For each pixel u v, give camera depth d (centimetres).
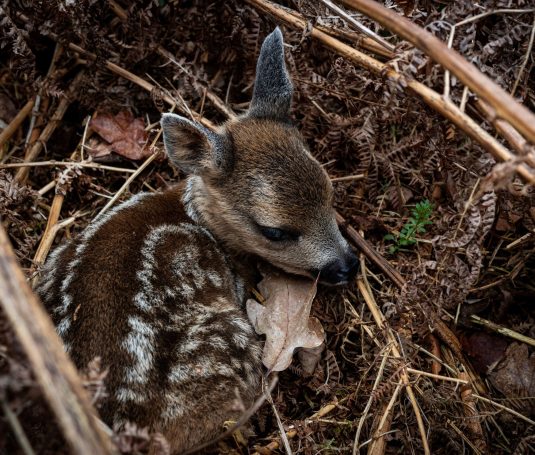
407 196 47
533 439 38
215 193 42
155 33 48
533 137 26
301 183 40
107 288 36
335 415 40
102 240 38
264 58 42
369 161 45
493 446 40
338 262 41
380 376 39
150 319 36
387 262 44
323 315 44
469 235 37
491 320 44
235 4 46
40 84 47
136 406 34
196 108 50
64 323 35
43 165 48
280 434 38
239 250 45
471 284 39
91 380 26
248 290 45
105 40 47
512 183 35
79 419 22
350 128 46
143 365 34
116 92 49
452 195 41
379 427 38
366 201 47
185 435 35
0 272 23
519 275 44
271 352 41
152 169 49
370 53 41
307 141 48
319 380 42
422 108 38
